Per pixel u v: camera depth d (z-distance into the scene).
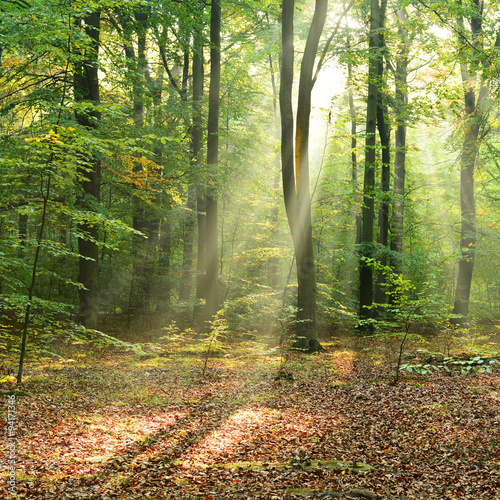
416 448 6.13
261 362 13.48
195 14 18.92
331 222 22.67
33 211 8.41
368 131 19.05
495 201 25.38
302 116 15.09
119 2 10.16
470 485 4.84
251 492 4.75
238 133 21.34
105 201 21.19
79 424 7.05
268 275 24.05
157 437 6.77
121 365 12.66
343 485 5.00
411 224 27.97
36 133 9.84
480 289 29.20
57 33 8.72
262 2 19.52
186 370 12.22
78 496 4.61
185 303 19.73
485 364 11.10
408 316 10.20
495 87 16.11
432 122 21.27
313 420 7.74
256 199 19.62
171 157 19.98
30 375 10.09
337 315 21.48
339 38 17.05
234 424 7.52
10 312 14.34
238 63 23.80
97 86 14.84
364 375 11.20
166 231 24.39
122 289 21.70
